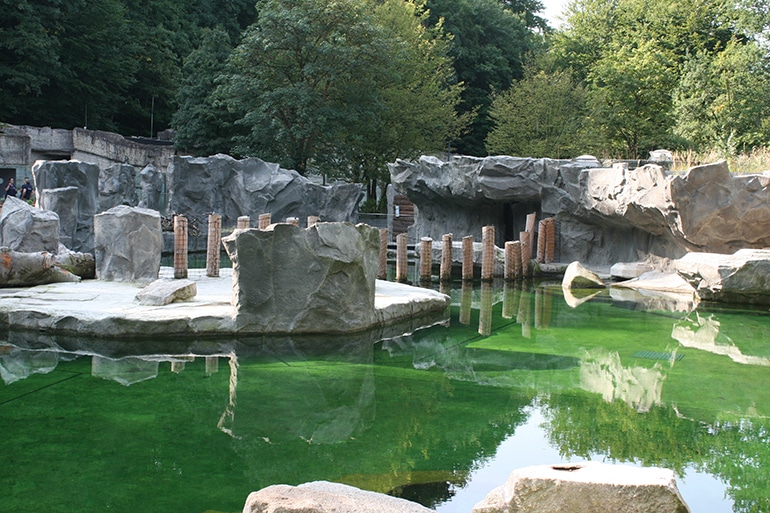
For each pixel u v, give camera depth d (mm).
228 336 10039
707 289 14555
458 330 11617
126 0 39938
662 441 6383
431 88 32906
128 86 40562
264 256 10078
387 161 32531
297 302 10312
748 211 15258
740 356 9914
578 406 7461
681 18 38125
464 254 17656
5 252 11859
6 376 8211
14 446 6000
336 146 29766
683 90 29938
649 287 16750
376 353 9805
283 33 28219
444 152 37281
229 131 34375
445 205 24375
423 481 5395
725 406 7516
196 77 34312
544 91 30750
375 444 6211
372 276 11008
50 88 36531
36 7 33250
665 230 16859
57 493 5047
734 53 29469
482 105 42469
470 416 7047
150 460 5734
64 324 9852
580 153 29734
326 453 5961
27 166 30828
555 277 19031
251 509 3691
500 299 15188
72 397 7438
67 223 17203
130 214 12922
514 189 20531
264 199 25219
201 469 5555
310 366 8953
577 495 3635
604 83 34969
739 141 26391
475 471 5605
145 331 9719
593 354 9977
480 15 45375
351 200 26906
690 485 5414
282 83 29766
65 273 12680
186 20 44812
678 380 8578
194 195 24859
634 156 32969
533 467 3965
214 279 14133
